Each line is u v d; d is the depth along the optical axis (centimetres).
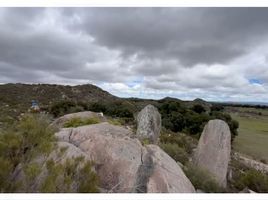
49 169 368
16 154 414
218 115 3303
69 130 684
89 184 385
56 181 361
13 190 346
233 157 1725
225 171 883
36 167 361
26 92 6175
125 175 505
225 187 786
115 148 577
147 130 992
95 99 6888
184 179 554
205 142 971
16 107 3619
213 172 877
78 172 397
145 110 1055
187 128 2986
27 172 354
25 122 471
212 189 674
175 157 977
